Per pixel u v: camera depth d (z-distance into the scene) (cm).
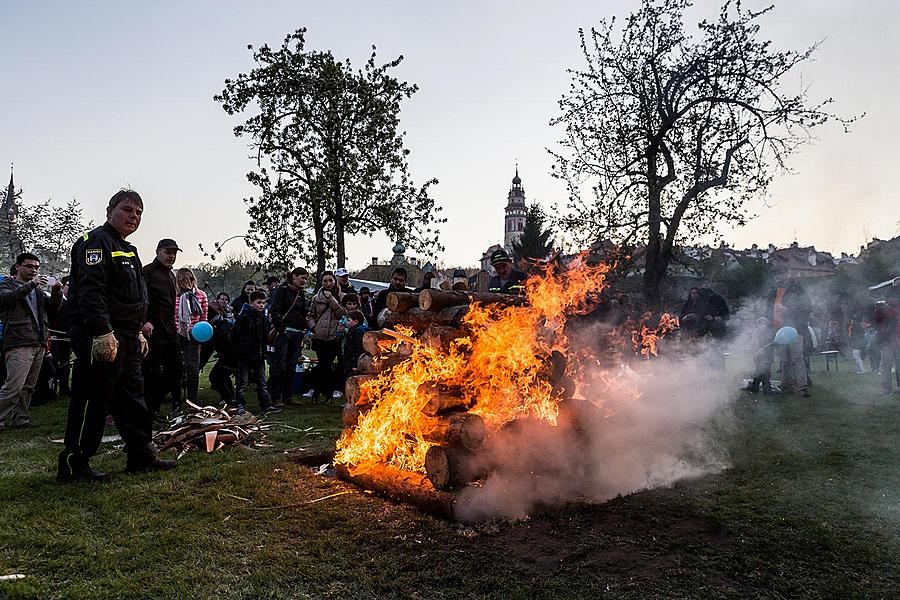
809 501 392
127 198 429
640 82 1631
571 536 329
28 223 2698
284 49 2083
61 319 895
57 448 541
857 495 405
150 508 365
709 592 264
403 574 280
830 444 563
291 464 478
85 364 414
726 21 1592
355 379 482
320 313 862
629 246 1686
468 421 368
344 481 434
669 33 1633
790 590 268
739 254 3472
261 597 255
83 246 412
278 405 795
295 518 355
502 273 752
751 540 324
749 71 1591
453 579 275
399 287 832
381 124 2098
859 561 299
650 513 368
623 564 293
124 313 427
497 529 337
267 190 2083
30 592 251
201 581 268
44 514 347
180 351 658
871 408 784
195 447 530
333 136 2075
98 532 324
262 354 771
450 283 516
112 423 676
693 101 1620
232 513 360
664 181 1642
